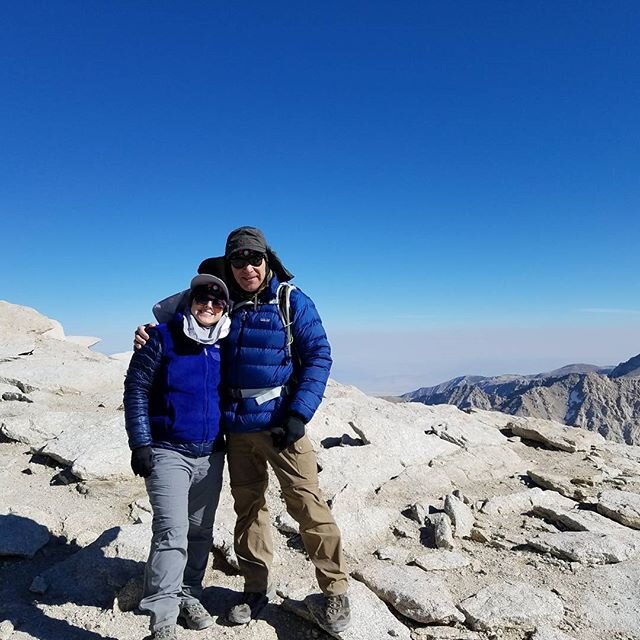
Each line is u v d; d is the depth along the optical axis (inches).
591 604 124.8
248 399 107.9
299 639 110.6
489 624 113.0
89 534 145.2
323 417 230.7
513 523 167.3
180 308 109.0
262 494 115.8
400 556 141.7
